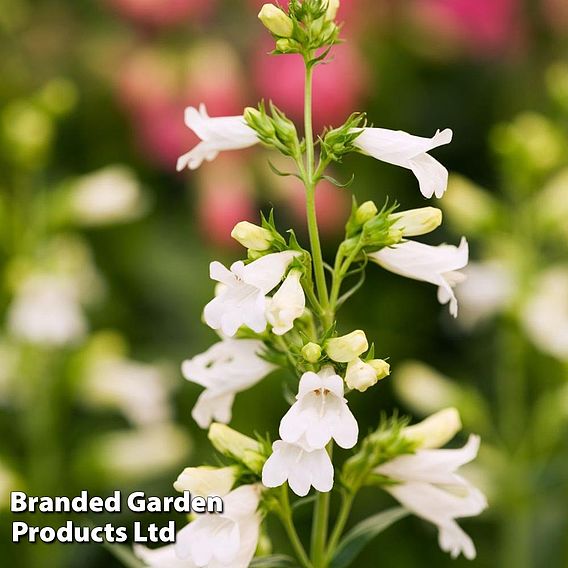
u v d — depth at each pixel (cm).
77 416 128
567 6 146
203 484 76
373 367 74
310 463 73
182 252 136
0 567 108
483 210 115
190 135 130
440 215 76
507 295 115
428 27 140
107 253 137
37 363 113
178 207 140
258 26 135
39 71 138
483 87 146
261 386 126
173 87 130
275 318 73
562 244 125
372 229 76
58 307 113
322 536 78
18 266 114
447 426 79
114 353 116
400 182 138
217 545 75
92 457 109
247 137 76
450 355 135
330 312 76
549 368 124
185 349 131
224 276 74
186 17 132
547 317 114
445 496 79
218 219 127
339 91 127
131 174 133
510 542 111
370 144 75
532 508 111
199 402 79
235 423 125
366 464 78
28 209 120
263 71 129
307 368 75
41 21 138
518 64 147
